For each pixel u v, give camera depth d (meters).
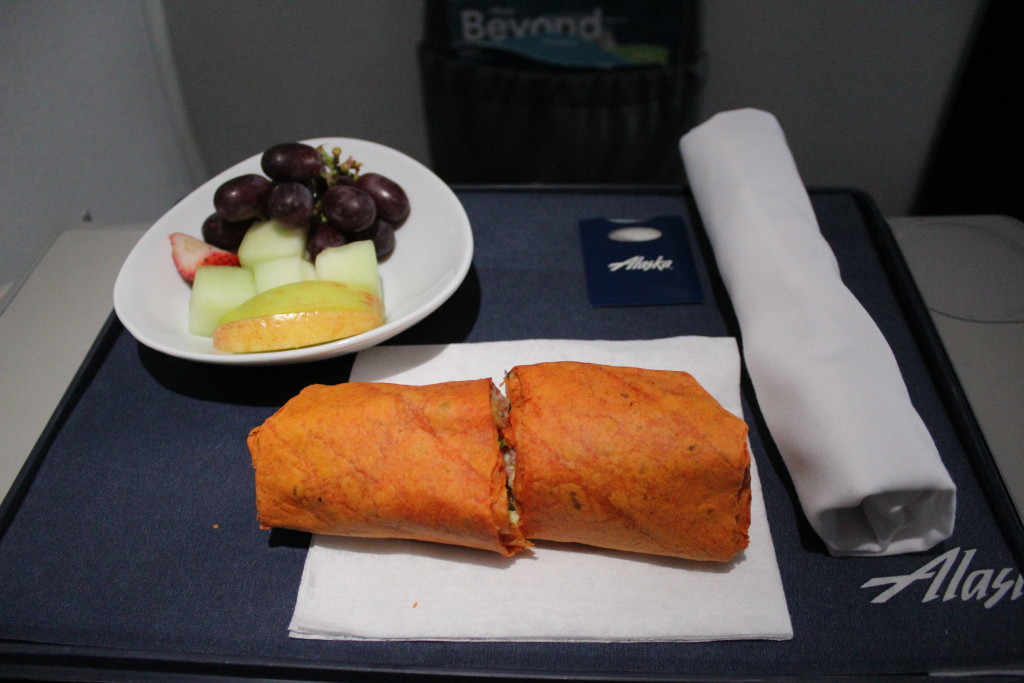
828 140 1.55
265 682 0.66
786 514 0.76
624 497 0.64
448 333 0.94
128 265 0.89
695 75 1.31
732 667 0.65
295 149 0.91
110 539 0.77
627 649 0.67
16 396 0.90
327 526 0.70
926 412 0.84
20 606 0.72
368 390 0.73
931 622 0.68
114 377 0.91
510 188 1.14
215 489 0.80
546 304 0.97
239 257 0.94
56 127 1.15
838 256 1.02
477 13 1.26
